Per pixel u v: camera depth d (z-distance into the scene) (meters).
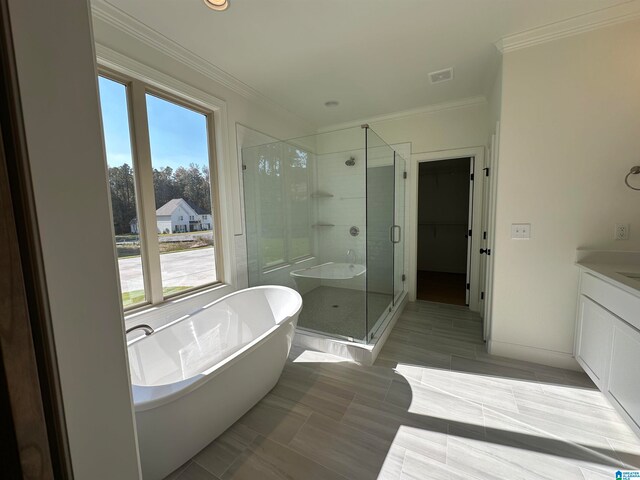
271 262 3.32
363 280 3.56
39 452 0.37
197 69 2.34
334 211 3.82
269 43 2.09
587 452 1.40
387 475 1.31
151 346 1.83
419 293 4.28
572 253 2.05
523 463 1.35
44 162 0.37
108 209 0.46
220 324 2.32
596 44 1.86
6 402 0.33
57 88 0.38
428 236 5.98
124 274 1.99
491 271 2.44
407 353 2.43
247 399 1.69
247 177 2.94
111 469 0.47
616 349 1.53
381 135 3.74
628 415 1.42
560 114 1.99
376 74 2.58
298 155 3.67
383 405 1.78
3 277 0.32
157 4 1.66
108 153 1.88
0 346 0.32
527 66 2.05
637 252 1.89
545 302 2.16
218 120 2.60
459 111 3.28
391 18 1.83
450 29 1.96
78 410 0.42
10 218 0.33
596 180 1.95
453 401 1.80
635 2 1.71
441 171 5.69
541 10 1.78
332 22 1.86
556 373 2.08
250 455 1.43
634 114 1.82
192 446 1.40
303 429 1.59
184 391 1.27
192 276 2.50
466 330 2.89
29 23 0.35
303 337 2.57
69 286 0.40
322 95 3.03
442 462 1.37
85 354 0.43
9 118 0.34
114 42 1.78
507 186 2.20
